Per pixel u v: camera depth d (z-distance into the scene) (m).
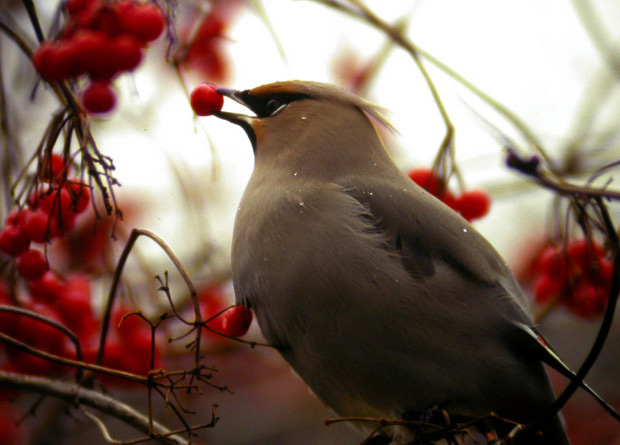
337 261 2.23
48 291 2.24
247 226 2.25
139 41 2.21
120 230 2.29
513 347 2.23
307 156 2.26
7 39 2.31
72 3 2.22
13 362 2.24
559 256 2.29
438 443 2.25
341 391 2.24
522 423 2.24
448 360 2.23
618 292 2.20
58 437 2.31
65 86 2.21
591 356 2.20
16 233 2.22
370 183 2.25
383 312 2.23
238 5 2.29
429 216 2.24
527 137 2.29
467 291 2.23
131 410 2.22
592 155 2.34
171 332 2.31
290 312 2.23
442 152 2.28
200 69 2.29
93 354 2.25
